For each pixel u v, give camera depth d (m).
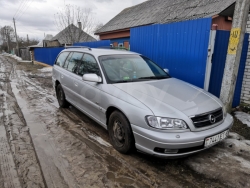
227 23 8.49
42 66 19.52
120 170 2.74
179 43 5.00
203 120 2.66
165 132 2.49
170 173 2.70
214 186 2.46
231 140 3.43
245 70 4.80
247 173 2.62
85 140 3.59
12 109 5.40
